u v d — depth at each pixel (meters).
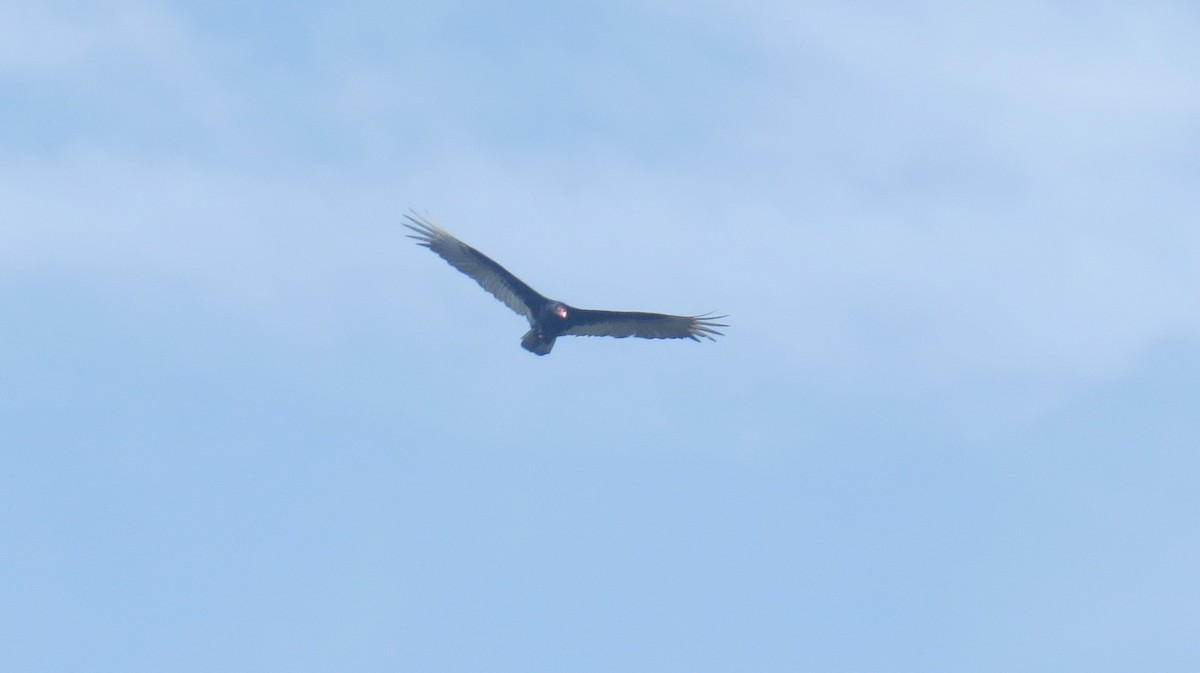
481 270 60.22
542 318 59.81
